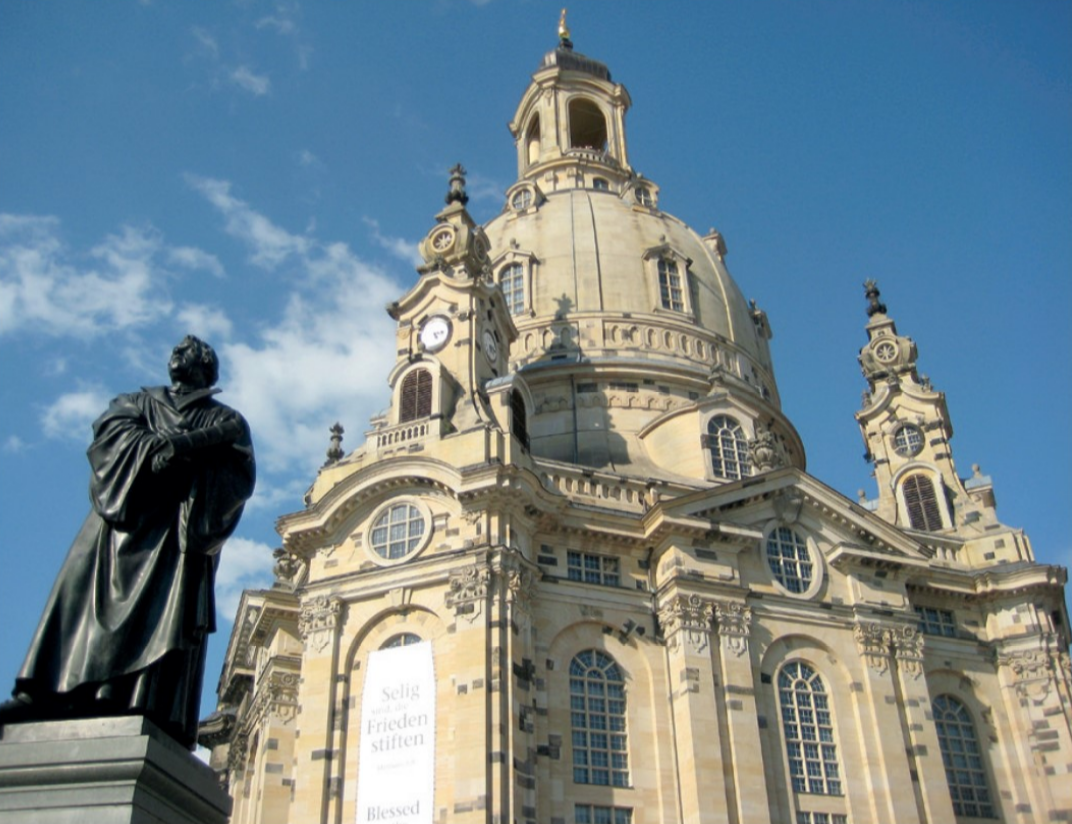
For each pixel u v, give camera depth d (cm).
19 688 1159
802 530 5894
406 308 6288
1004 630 6309
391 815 4681
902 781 5306
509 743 4628
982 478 7269
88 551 1237
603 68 10344
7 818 1061
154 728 1145
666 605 5409
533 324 7506
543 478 5628
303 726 4978
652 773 5078
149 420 1310
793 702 5397
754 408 7444
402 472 5341
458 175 6819
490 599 4934
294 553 5525
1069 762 5875
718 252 9006
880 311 8188
